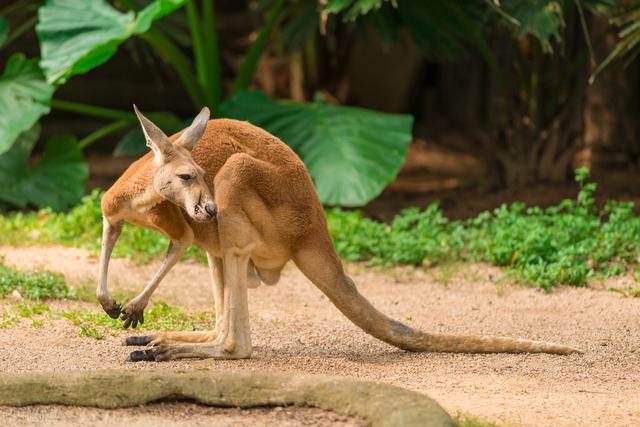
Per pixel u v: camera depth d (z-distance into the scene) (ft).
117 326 33.06
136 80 80.38
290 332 33.71
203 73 60.13
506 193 57.21
